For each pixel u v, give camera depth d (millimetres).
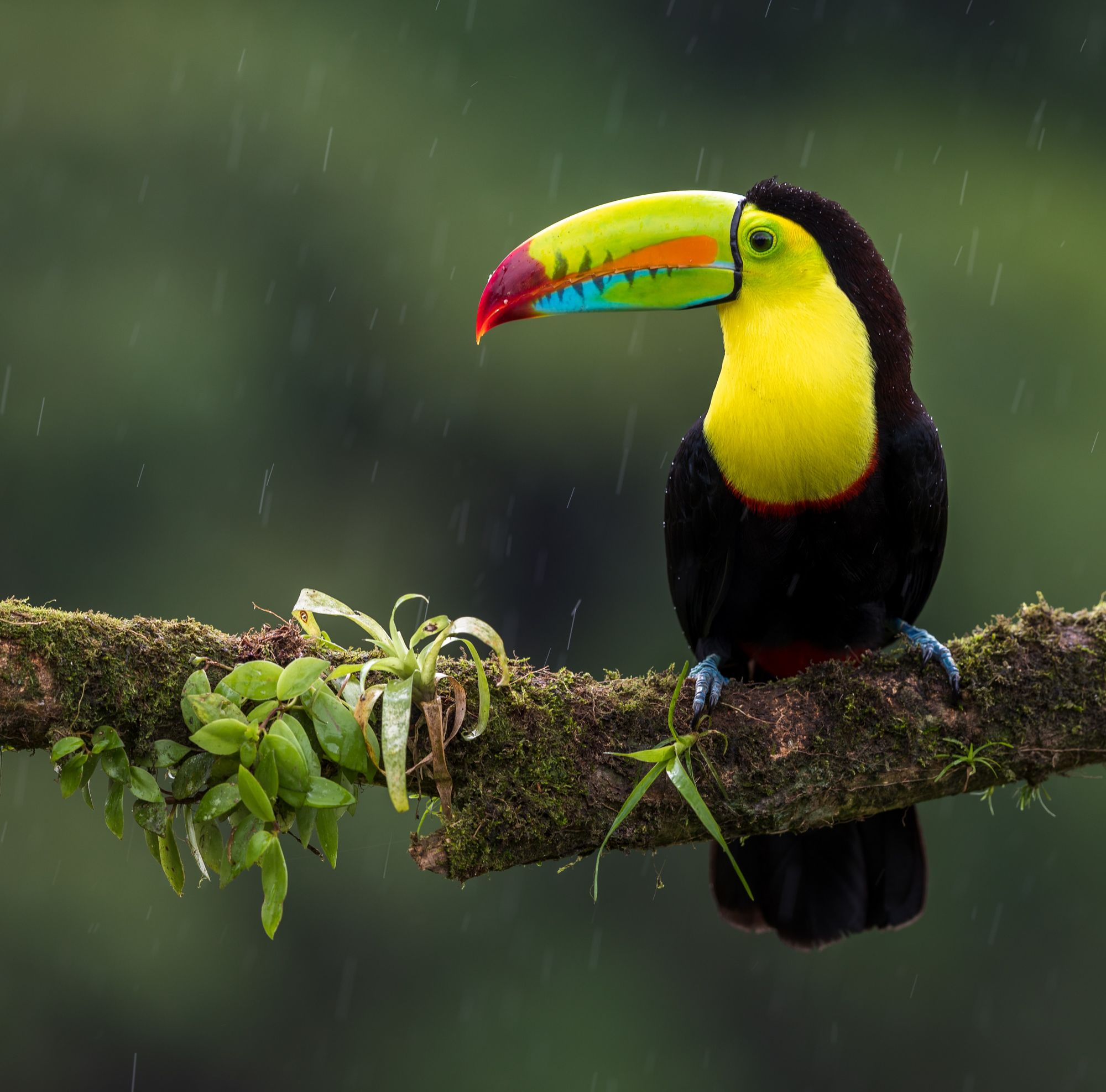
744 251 5293
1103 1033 17047
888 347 5359
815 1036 16938
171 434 18906
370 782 4418
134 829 16562
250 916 16797
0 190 19109
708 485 5664
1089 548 18297
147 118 19750
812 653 5945
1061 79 22250
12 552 18281
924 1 22625
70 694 4199
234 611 18594
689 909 17375
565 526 19953
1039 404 19172
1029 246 20531
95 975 16141
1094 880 17156
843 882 5852
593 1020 17031
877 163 21938
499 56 21500
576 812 4531
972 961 17125
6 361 18656
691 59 22453
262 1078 16578
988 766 4883
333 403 19531
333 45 20734
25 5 19625
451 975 16938
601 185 21219
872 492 5398
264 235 19703
